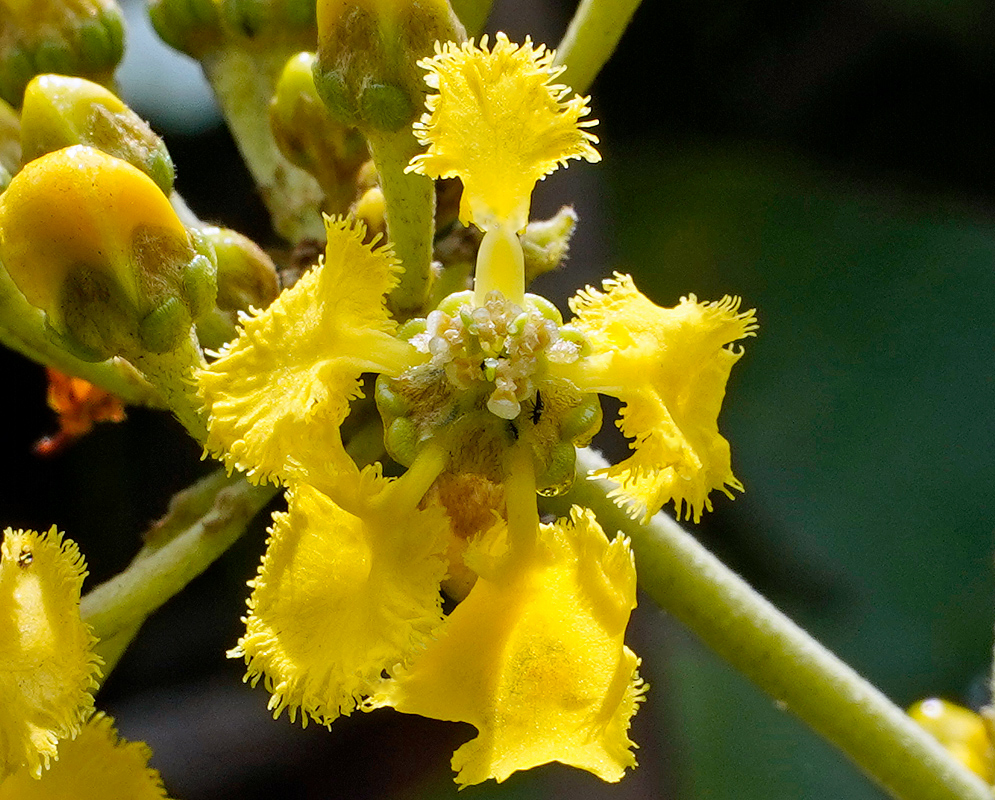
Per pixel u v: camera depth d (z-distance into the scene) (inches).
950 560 8.9
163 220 5.1
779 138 11.6
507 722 4.9
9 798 5.1
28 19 5.9
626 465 5.1
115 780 5.2
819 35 11.6
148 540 5.5
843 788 8.4
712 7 11.5
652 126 11.5
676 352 5.1
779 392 9.6
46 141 5.3
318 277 5.0
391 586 4.9
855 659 8.8
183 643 11.4
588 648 5.0
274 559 4.9
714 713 8.7
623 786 8.5
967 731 6.3
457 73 5.1
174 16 6.0
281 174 6.0
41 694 4.9
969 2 11.2
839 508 9.2
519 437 5.1
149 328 5.1
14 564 5.0
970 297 9.6
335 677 4.9
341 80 5.2
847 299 9.8
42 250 5.1
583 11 5.7
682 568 5.6
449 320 5.1
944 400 9.3
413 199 5.3
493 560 5.0
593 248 9.0
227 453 4.9
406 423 5.1
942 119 11.8
